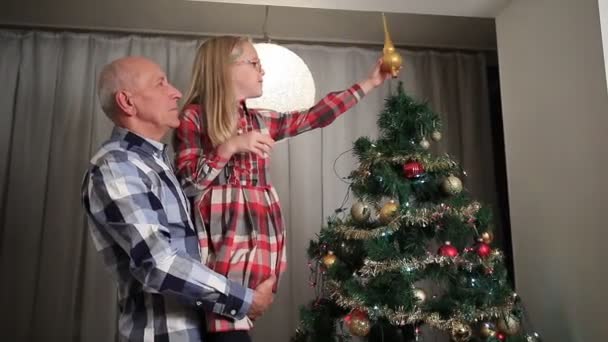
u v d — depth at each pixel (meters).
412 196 1.54
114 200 0.97
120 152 1.03
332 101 1.41
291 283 2.28
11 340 2.12
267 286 1.08
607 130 1.35
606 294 1.34
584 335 1.42
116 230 0.96
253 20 2.38
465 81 2.64
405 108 1.55
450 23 2.43
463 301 1.39
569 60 1.50
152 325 1.01
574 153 1.47
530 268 1.66
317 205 2.38
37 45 2.36
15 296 2.15
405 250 1.44
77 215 2.23
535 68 1.67
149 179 1.03
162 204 1.01
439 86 2.61
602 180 1.36
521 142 1.73
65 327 2.15
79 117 2.31
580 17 1.46
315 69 2.54
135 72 1.12
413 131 1.55
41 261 2.18
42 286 2.16
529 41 1.70
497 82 2.78
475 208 1.46
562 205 1.51
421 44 2.64
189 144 1.20
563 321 1.50
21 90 2.30
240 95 1.28
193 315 1.05
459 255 1.43
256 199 1.17
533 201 1.65
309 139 2.43
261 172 1.23
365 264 1.38
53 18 2.33
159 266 0.93
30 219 2.22
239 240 1.12
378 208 1.55
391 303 1.36
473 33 2.54
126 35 2.44
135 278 1.02
